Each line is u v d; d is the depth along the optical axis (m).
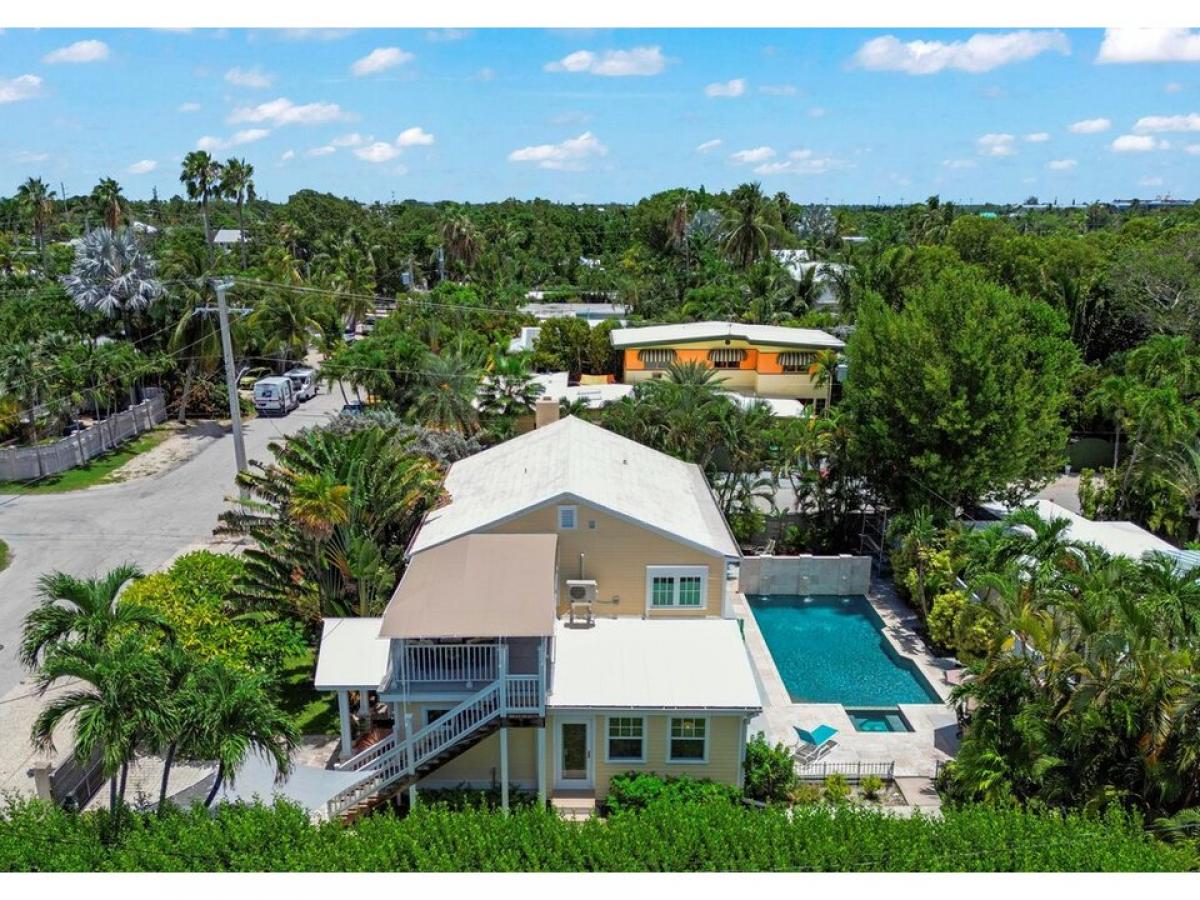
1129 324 59.44
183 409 56.56
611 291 101.50
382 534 28.20
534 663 22.05
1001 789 19.00
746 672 21.92
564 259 121.00
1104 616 19.16
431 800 21.53
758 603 34.41
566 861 16.09
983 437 33.84
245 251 104.00
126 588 28.41
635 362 57.19
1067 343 43.31
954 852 16.09
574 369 62.38
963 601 28.69
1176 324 55.09
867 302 39.47
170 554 35.81
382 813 20.55
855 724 26.23
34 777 21.58
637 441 39.84
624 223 150.38
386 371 50.81
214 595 25.88
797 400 54.53
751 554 37.44
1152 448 39.28
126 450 50.91
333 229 131.75
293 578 26.19
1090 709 18.20
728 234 94.00
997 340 33.91
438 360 47.19
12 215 123.88
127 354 52.19
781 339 55.62
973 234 67.69
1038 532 25.67
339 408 61.44
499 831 16.73
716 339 56.44
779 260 91.69
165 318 56.19
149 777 21.75
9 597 31.84
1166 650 18.00
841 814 17.31
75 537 37.69
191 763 19.66
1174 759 17.56
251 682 17.64
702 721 21.17
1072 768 18.73
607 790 21.70
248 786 19.50
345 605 25.73
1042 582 22.92
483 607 20.95
